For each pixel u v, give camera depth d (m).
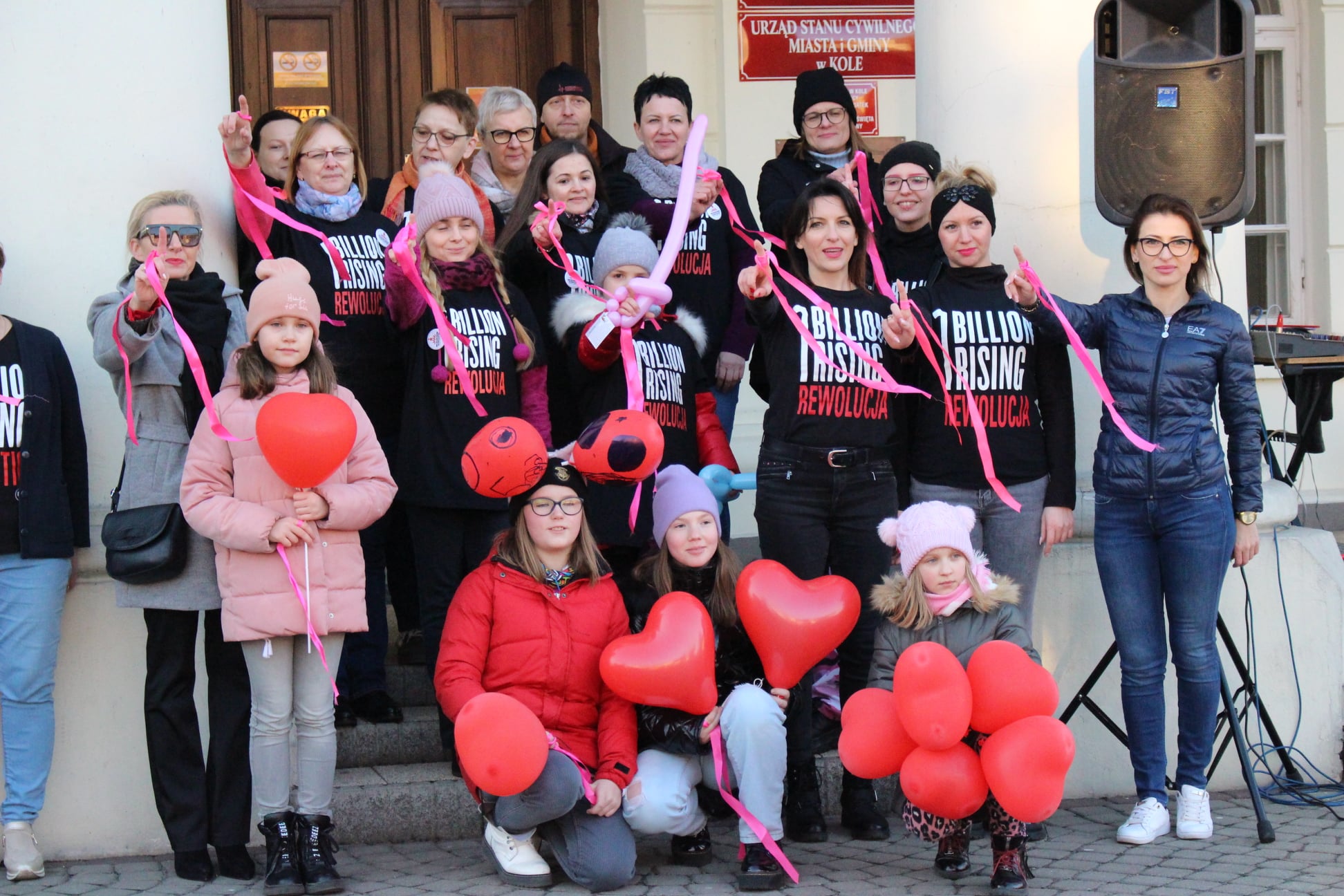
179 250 3.70
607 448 3.65
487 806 3.73
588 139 5.19
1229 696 4.14
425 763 4.49
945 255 4.49
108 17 4.03
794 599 3.70
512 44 6.61
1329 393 5.09
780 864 3.66
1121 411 4.11
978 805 3.41
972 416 3.99
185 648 3.79
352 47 6.49
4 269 4.00
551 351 4.56
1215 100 4.34
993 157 4.71
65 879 3.83
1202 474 4.04
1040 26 4.68
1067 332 3.97
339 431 3.48
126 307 3.59
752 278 3.98
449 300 4.18
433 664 4.15
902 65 6.67
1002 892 3.52
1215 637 4.17
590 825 3.64
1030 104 4.69
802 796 4.04
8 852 3.83
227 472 3.63
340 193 4.52
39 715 3.88
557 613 3.78
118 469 4.10
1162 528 4.08
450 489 4.12
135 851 4.08
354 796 4.15
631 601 4.10
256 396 3.65
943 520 3.63
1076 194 4.69
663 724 3.76
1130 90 4.38
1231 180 4.34
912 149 4.61
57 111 4.02
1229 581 4.64
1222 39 4.36
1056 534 4.21
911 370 4.32
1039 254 4.70
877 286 4.30
